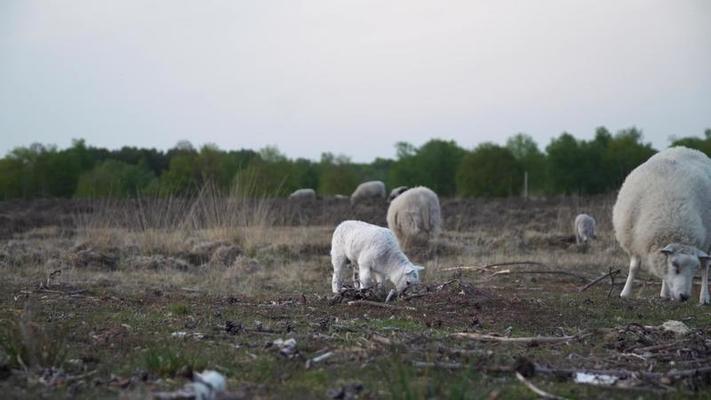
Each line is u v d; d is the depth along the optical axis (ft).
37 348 18.79
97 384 17.19
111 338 22.27
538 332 25.70
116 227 60.75
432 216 57.26
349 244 34.88
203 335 22.99
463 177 176.04
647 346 22.53
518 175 174.91
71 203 105.29
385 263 33.68
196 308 29.60
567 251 60.13
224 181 120.16
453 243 59.47
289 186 165.58
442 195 202.49
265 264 48.62
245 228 57.16
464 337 23.58
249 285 38.96
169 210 63.31
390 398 16.33
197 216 64.80
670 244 35.73
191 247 53.67
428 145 206.08
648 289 41.34
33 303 29.66
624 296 37.70
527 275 45.29
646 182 37.68
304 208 104.27
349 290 32.04
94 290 35.37
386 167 300.61
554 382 18.35
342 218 89.20
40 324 24.14
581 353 21.81
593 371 18.94
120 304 30.55
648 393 17.48
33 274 42.37
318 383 17.66
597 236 67.26
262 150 205.16
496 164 172.76
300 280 41.98
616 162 168.35
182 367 17.90
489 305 30.60
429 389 15.99
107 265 47.01
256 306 30.71
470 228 77.82
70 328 23.90
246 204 62.75
